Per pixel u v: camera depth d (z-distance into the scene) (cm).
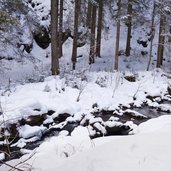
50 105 1254
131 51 2900
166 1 2312
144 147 349
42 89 1407
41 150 647
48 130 1104
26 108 1124
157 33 3061
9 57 2395
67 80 1580
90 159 355
